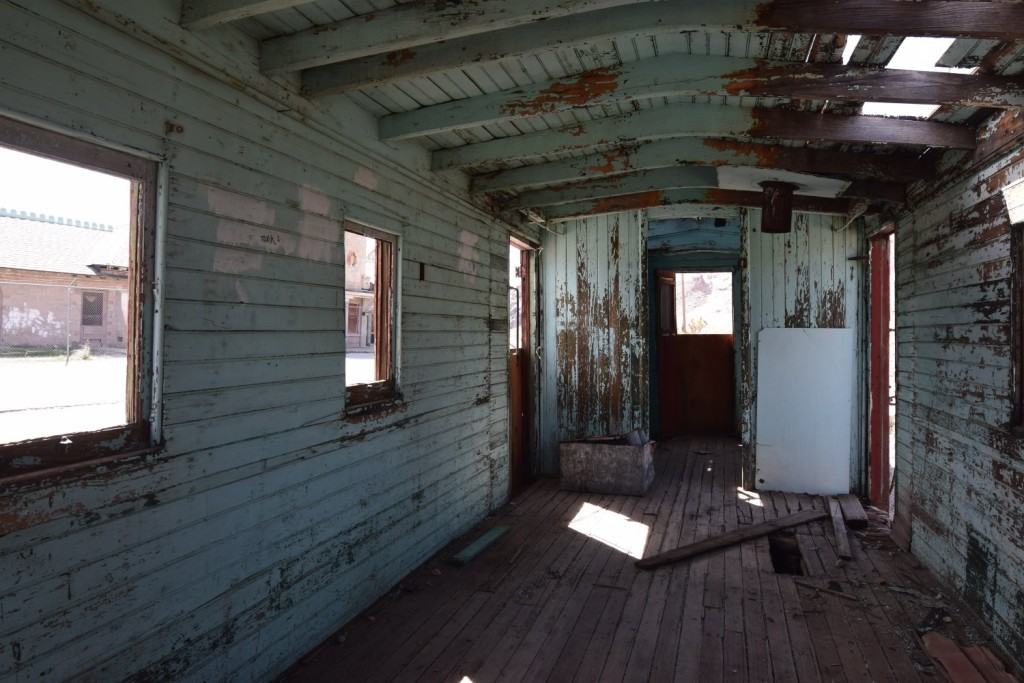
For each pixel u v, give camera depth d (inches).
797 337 231.6
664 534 183.9
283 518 107.9
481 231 197.8
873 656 114.4
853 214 196.2
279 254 106.6
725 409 353.1
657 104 136.1
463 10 88.2
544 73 118.8
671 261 335.9
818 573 154.3
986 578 120.3
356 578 130.0
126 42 78.6
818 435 229.8
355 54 96.0
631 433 243.1
